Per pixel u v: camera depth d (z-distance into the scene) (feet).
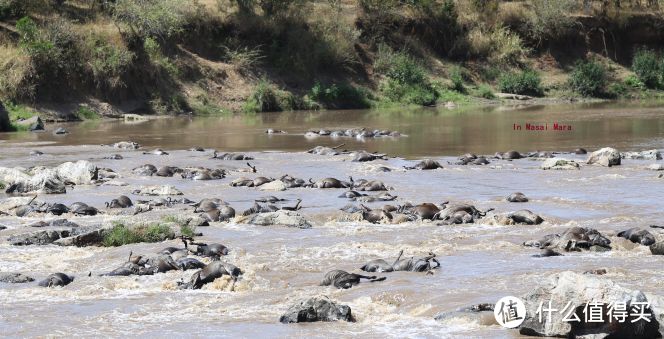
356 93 404.77
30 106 321.93
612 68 476.54
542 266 114.52
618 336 84.28
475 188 179.01
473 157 217.97
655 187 176.65
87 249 131.44
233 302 103.40
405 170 203.51
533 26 478.18
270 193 175.11
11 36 340.59
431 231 139.33
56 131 288.92
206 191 178.40
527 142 263.90
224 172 199.00
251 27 408.05
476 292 102.37
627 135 280.10
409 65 428.56
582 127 306.35
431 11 459.32
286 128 307.58
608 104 418.51
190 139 272.51
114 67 347.36
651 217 147.84
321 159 223.71
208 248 125.70
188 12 393.29
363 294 104.73
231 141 267.39
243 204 163.94
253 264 120.16
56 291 108.99
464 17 469.57
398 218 146.92
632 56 487.61
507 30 474.90
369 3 446.19
